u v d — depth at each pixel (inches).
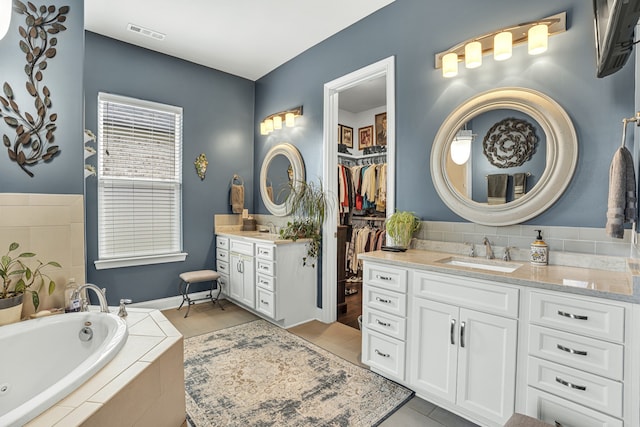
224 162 161.9
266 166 161.8
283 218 150.7
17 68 73.7
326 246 130.0
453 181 89.9
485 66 84.4
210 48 137.1
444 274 71.6
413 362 77.9
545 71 74.7
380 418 70.5
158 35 126.3
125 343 59.7
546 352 57.7
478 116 85.9
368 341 88.5
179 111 146.6
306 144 139.7
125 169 133.3
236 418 69.9
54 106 78.2
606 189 66.9
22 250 74.5
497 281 63.3
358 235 178.4
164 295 144.2
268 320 131.8
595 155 68.2
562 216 72.8
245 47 136.3
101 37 125.6
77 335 69.4
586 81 69.2
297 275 127.4
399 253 91.4
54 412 40.2
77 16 81.2
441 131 91.5
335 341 111.3
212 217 158.2
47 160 77.5
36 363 64.2
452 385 70.7
